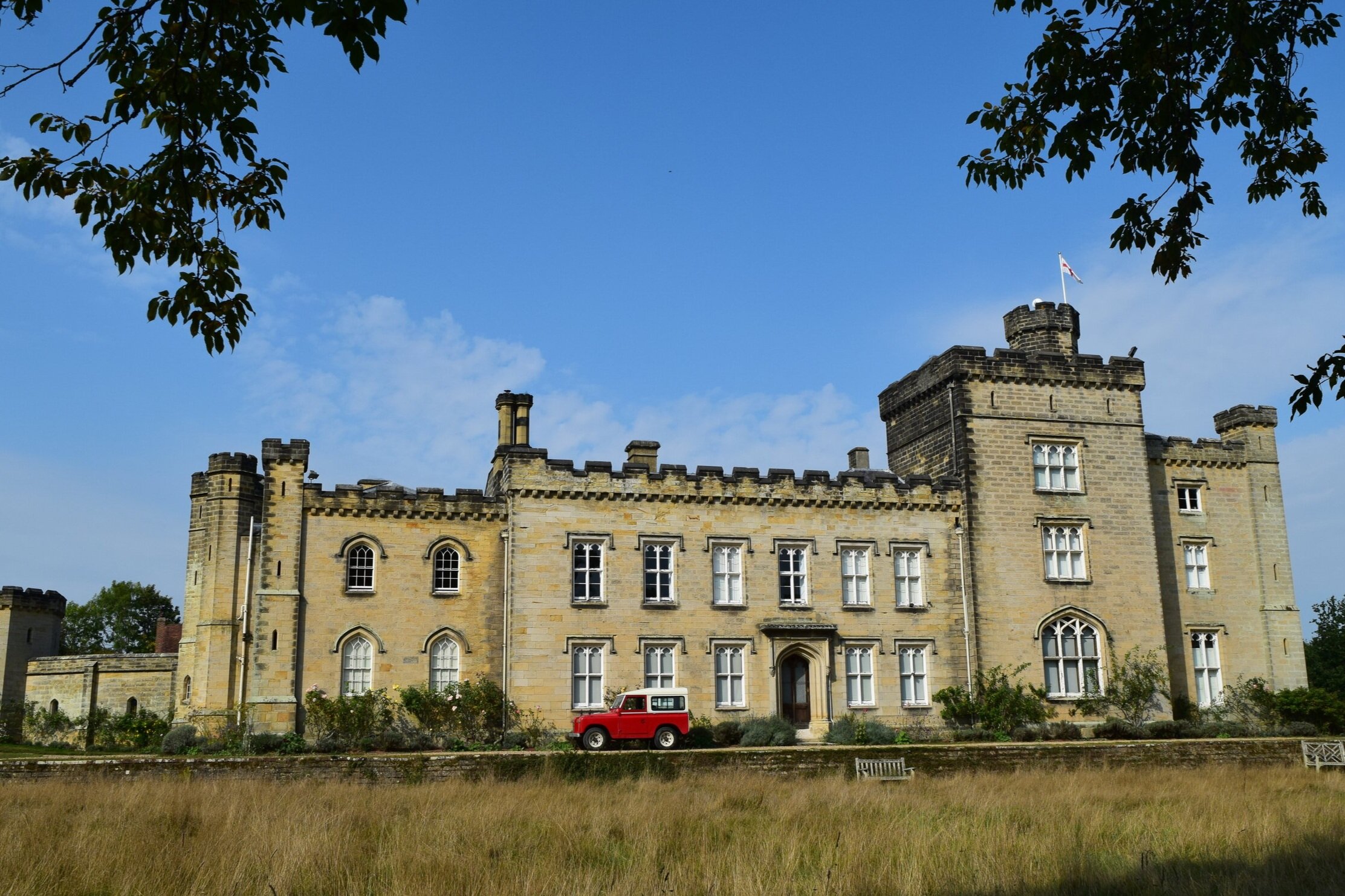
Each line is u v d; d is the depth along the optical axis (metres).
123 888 16.33
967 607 51.22
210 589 54.94
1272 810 25.91
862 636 50.38
